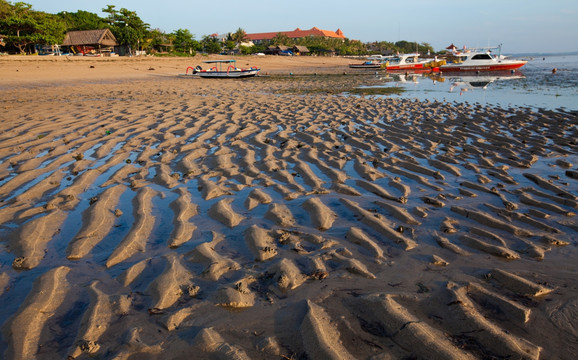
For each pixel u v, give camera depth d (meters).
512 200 6.31
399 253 4.68
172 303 3.74
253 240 4.95
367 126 12.79
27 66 39.03
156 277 4.16
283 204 6.24
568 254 4.59
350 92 24.39
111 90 24.94
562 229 5.26
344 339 3.20
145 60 54.28
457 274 4.20
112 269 4.40
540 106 16.73
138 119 13.84
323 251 4.71
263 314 3.56
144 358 3.06
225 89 26.73
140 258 4.63
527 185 7.09
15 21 50.59
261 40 147.75
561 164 8.31
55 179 7.57
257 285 4.03
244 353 3.07
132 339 3.24
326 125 12.95
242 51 101.00
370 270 4.30
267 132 11.85
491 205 6.07
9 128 12.19
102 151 9.61
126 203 6.34
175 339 3.26
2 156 9.24
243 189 6.99
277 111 15.93
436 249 4.77
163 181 7.37
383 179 7.52
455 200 6.36
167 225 5.55
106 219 5.66
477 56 44.41
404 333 3.21
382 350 3.07
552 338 3.20
